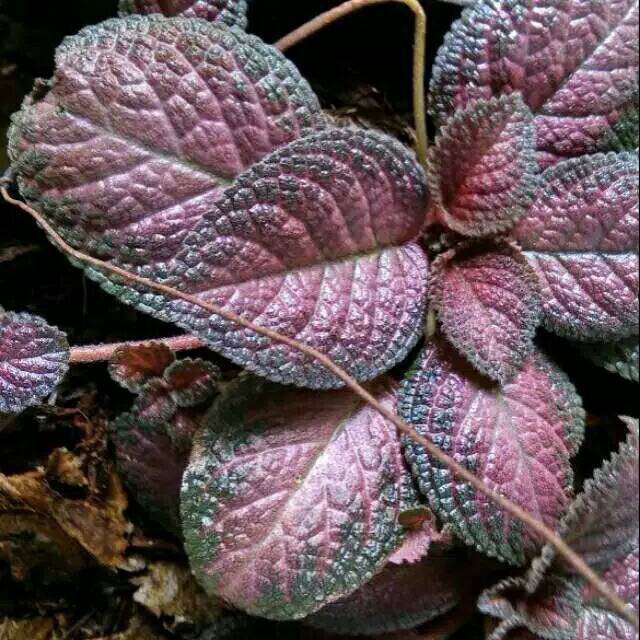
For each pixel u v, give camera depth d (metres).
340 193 0.41
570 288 0.42
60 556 0.44
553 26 0.43
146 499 0.44
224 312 0.39
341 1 0.46
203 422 0.41
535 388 0.42
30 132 0.41
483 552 0.41
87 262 0.41
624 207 0.42
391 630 0.42
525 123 0.42
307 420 0.41
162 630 0.44
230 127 0.42
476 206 0.42
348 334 0.41
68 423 0.45
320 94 0.47
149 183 0.41
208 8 0.43
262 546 0.40
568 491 0.42
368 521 0.41
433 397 0.42
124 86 0.41
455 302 0.42
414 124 0.47
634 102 0.43
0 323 0.41
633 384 0.46
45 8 0.46
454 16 0.46
